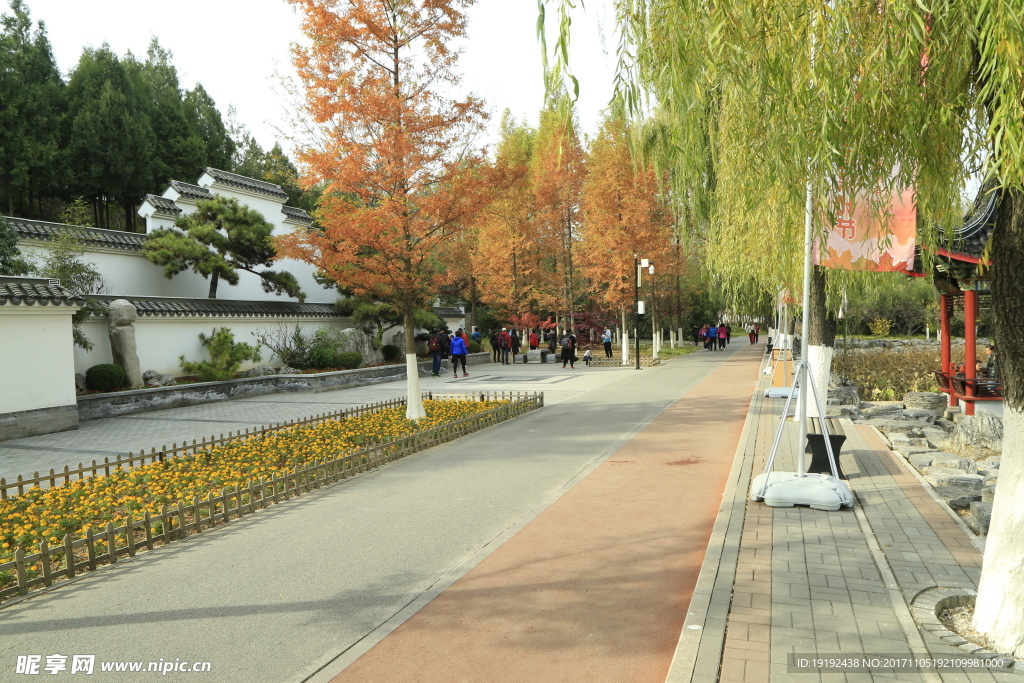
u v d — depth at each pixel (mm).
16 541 6074
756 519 6426
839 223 7086
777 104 4617
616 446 10586
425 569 5410
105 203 40062
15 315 13172
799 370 7246
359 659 3967
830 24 4371
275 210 28875
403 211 12500
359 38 12172
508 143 40125
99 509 7105
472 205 12586
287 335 24109
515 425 13109
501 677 3738
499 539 6109
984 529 5938
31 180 34375
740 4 4441
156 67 49656
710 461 9391
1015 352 4004
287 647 4125
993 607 4008
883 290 13344
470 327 44656
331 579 5227
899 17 4117
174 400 17578
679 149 5293
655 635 4211
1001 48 3621
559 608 4633
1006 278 4031
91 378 16609
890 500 7051
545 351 33875
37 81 36688
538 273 35562
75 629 4422
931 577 4871
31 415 13320
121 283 21469
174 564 5652
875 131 4656
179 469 8867
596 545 5926
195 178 41812
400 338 29906
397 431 11445
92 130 35906
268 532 6500
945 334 15625
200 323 20891
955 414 13844
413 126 12164
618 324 43875
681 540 6031
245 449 10078
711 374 24250
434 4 12352
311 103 11859
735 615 4273
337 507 7367
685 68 4758
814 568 5082
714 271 14234
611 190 28203
